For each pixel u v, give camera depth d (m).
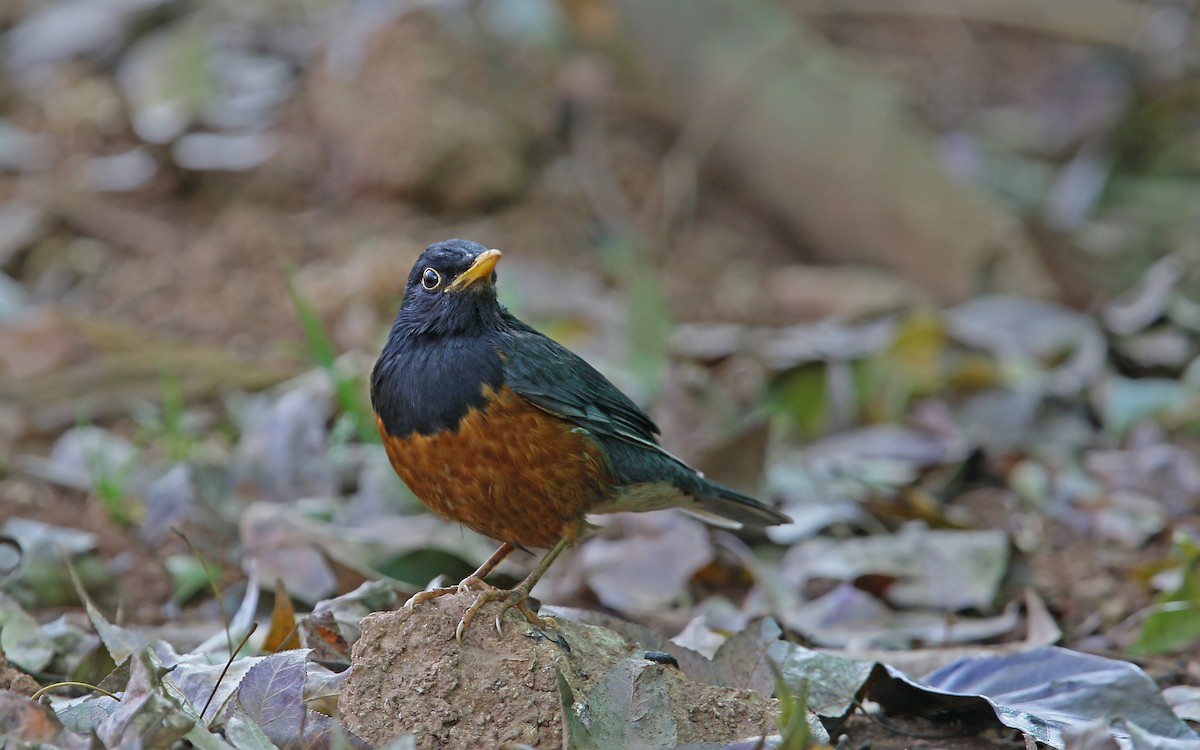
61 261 14.52
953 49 21.28
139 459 10.95
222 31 17.89
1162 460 11.05
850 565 9.13
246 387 12.26
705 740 5.95
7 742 5.26
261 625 7.95
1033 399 12.13
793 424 11.88
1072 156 18.19
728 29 16.11
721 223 16.19
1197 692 7.28
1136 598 9.09
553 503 7.03
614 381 11.99
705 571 9.55
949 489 11.22
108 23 17.72
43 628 7.44
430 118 15.04
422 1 15.49
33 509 10.26
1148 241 16.14
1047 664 7.08
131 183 15.55
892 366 12.40
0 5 19.12
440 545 8.70
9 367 12.02
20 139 16.31
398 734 5.80
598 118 16.62
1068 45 21.48
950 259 15.20
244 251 14.53
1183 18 18.77
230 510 9.99
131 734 5.34
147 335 12.41
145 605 8.84
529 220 15.28
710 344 12.90
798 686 6.74
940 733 6.83
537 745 5.79
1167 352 12.78
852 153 15.55
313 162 15.85
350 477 10.41
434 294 7.03
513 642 6.16
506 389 6.82
